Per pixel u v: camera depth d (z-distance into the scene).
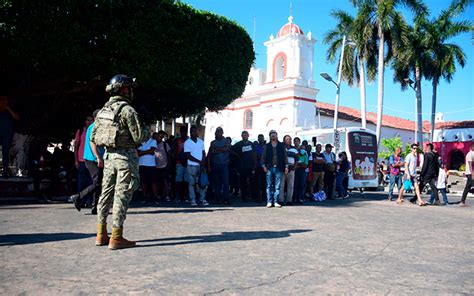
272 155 9.74
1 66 9.97
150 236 5.23
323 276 3.62
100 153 6.55
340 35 32.19
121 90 4.64
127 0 9.82
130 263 3.86
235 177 12.55
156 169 9.77
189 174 9.38
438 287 3.41
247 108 41.44
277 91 38.16
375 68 30.12
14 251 4.24
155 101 13.34
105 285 3.18
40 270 3.56
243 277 3.51
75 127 14.71
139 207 8.63
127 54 10.02
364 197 14.84
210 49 11.55
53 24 8.73
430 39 31.53
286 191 10.53
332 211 9.06
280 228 6.25
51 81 10.88
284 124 37.59
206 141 44.69
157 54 10.40
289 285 3.33
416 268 4.04
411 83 31.05
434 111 33.88
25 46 8.54
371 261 4.26
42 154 10.16
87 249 4.39
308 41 38.75
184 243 4.85
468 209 10.89
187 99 12.85
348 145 17.98
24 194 9.81
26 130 11.67
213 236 5.36
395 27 27.95
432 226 7.11
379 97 27.84
